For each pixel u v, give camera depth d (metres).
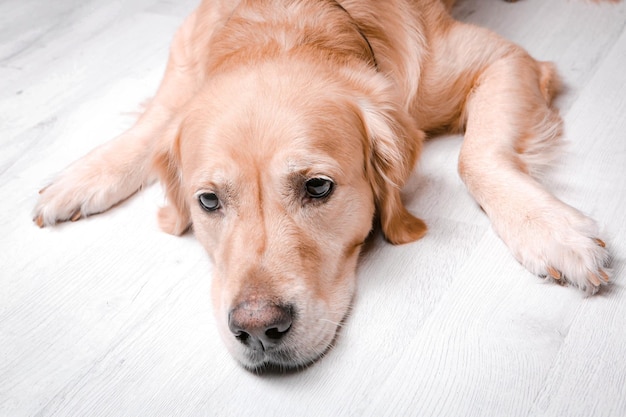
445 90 0.83
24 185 0.85
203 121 0.67
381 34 0.78
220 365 0.65
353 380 0.63
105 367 0.66
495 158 0.75
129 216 0.81
